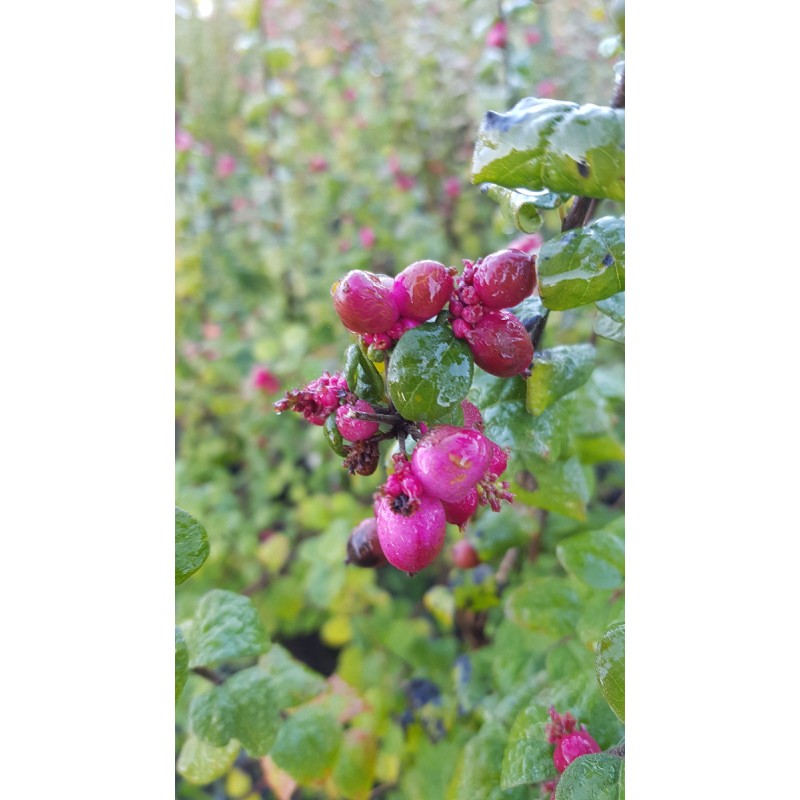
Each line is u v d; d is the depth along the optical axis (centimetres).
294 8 39
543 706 13
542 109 9
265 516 31
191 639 14
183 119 36
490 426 13
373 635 27
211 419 34
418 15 38
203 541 12
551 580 16
